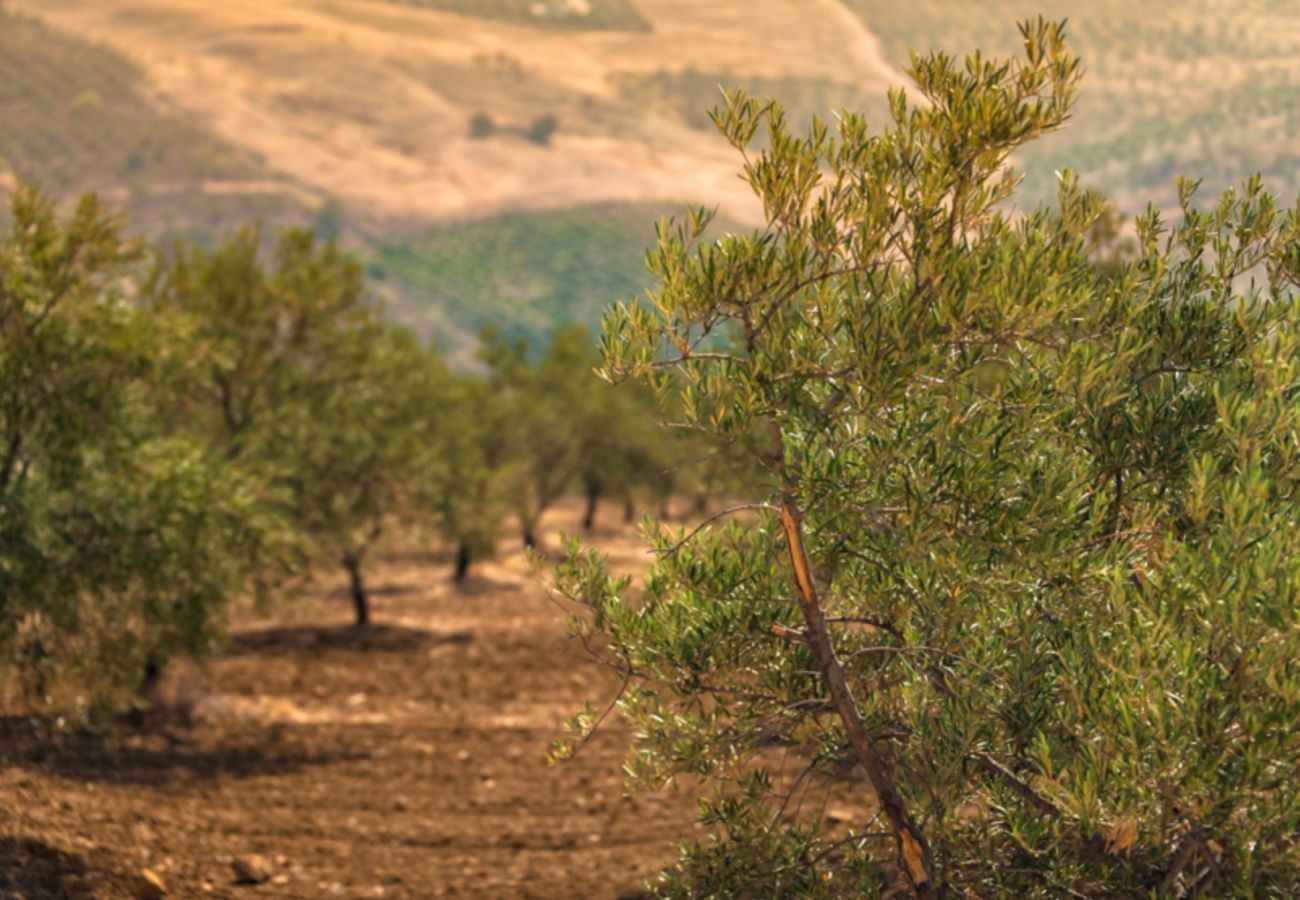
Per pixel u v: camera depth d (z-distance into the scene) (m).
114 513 17.80
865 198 6.82
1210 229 8.17
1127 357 7.04
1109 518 7.70
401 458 35.72
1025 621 7.30
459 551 52.50
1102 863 7.12
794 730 8.46
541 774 21.50
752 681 8.54
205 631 20.42
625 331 6.91
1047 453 7.51
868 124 7.04
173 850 16.23
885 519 7.31
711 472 11.47
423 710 27.47
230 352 30.64
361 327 35.06
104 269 18.03
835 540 7.98
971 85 6.72
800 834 8.31
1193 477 7.18
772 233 6.96
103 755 21.47
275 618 41.22
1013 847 7.59
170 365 19.47
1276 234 8.02
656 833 17.62
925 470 6.96
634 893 14.77
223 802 19.30
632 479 73.50
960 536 7.00
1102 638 7.01
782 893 8.16
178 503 18.61
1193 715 5.93
